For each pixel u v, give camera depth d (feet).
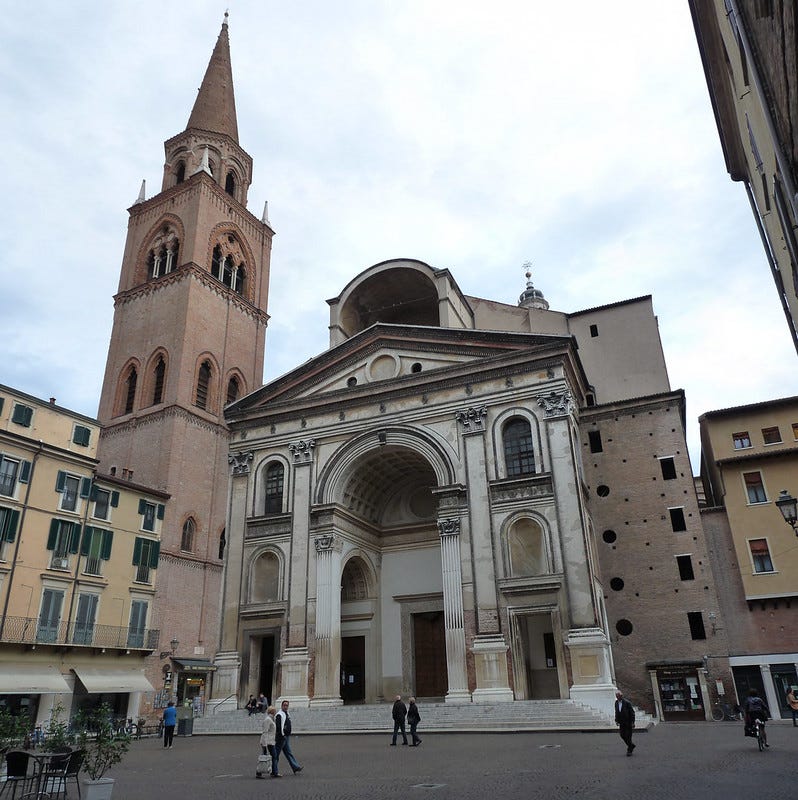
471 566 96.99
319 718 91.86
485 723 80.43
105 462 161.27
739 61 43.65
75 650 113.39
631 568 110.93
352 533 113.60
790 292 56.08
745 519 111.86
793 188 30.42
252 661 106.93
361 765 54.29
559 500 95.50
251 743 82.38
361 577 119.14
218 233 189.37
